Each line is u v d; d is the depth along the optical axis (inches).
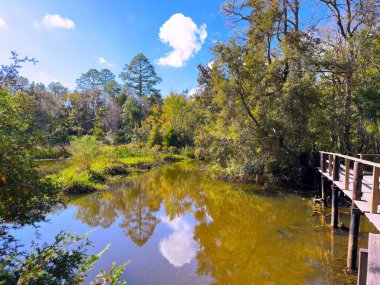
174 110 1590.8
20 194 141.2
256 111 636.1
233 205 497.0
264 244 317.1
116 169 798.5
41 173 174.1
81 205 482.0
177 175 822.5
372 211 205.2
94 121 1758.1
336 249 295.1
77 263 138.3
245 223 395.5
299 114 600.4
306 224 378.9
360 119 610.9
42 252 128.9
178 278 243.8
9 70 148.2
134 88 2471.7
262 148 633.0
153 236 347.6
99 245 315.0
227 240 332.8
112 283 104.0
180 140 1408.7
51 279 120.6
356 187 243.0
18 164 138.1
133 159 1005.2
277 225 379.9
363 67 590.2
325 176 405.1
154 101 2224.4
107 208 472.1
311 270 253.8
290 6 679.7
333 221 353.1
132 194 577.6
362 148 668.7
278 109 620.1
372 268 135.5
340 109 616.1
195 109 1473.9
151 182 712.4
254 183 675.4
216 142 701.9
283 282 235.1
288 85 595.5
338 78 643.5
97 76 2881.4
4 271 105.2
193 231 367.2
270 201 513.7
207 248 310.0
